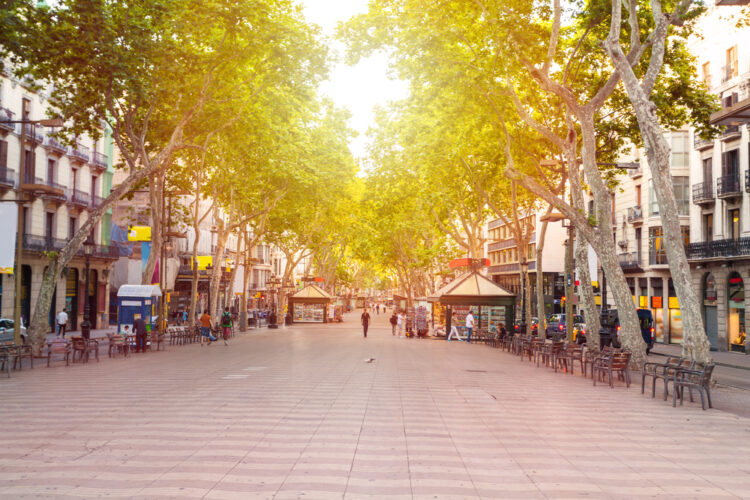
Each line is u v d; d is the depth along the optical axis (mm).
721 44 35031
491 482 6773
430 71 23734
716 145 35062
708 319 35906
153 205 28797
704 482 6969
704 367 12820
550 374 19234
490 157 30500
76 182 40906
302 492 6250
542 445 8742
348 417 10570
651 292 42094
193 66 23234
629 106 25031
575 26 23797
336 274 90750
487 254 83938
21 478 6625
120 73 19594
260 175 36281
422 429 9656
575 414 11562
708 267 35250
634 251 44156
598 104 20688
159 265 33375
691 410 12484
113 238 47750
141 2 19141
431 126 33531
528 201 36719
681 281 16641
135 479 6625
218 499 5965
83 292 41812
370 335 43500
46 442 8414
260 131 29578
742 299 32781
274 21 23062
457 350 30000
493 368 20734
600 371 18094
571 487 6648
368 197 46844
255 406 11602
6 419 10133
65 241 38750
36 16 18922
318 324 62469
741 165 32875
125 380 15820
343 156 41344
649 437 9531
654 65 17625
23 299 35375
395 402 12406
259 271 86625
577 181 22016
